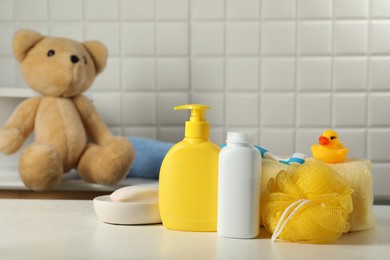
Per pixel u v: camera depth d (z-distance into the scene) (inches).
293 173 25.0
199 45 65.2
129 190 27.3
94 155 51.6
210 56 65.2
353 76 64.4
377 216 30.5
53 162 48.2
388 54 64.2
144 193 27.3
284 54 64.8
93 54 57.0
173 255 20.9
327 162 27.2
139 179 55.5
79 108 55.1
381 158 64.6
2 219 27.6
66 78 52.1
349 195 24.1
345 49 64.3
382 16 64.1
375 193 64.7
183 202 25.3
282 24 64.6
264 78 65.0
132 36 65.4
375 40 64.1
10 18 65.7
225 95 65.4
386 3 63.9
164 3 65.1
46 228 25.6
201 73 65.3
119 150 50.4
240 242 23.4
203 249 22.0
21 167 48.3
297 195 24.2
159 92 65.7
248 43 64.9
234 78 65.2
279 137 65.2
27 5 65.5
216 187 25.2
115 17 65.4
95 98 65.7
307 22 64.4
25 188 50.5
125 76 65.7
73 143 52.4
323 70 64.6
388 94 64.4
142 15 65.3
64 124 52.4
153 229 25.7
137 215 26.4
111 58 65.7
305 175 24.4
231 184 24.1
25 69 53.4
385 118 64.4
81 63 53.2
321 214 23.1
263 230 25.9
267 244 23.1
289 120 65.0
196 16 65.1
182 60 65.4
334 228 23.2
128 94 65.7
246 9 64.7
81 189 51.5
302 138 65.1
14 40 53.2
